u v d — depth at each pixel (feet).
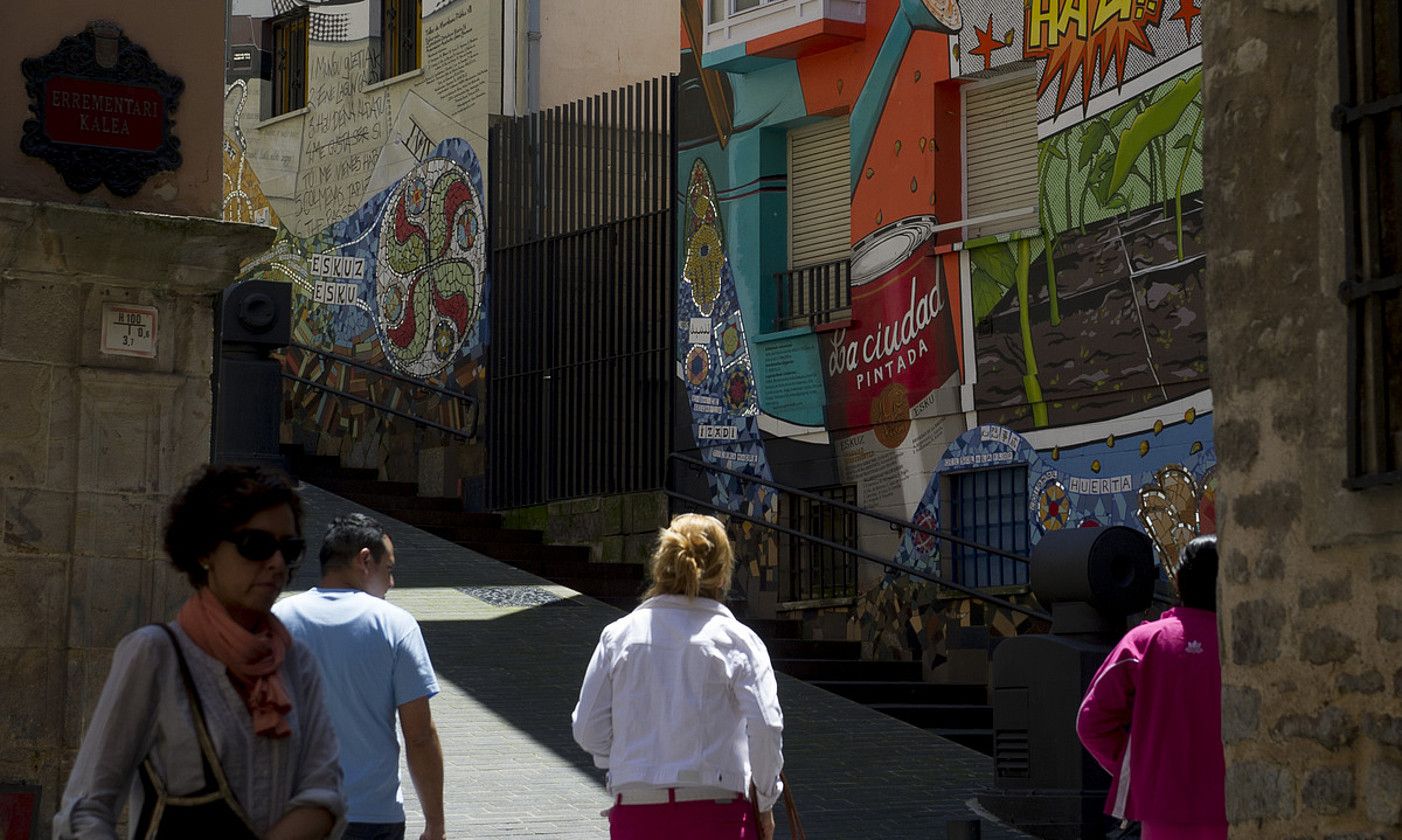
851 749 46.83
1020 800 38.78
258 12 90.84
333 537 22.07
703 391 67.56
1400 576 17.54
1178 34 52.31
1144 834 22.34
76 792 13.14
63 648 27.76
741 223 66.54
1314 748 18.61
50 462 27.89
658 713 21.38
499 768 40.81
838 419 62.75
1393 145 17.89
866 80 62.44
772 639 59.47
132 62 28.96
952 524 59.26
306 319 87.61
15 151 28.14
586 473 70.95
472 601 59.67
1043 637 38.81
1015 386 57.00
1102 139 54.65
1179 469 51.90
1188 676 22.06
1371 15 18.24
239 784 13.35
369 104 84.48
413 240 81.25
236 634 13.56
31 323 27.84
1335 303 18.45
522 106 77.66
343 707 21.03
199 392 29.04
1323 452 18.57
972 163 59.98
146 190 29.01
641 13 81.05
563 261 72.64
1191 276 51.78
